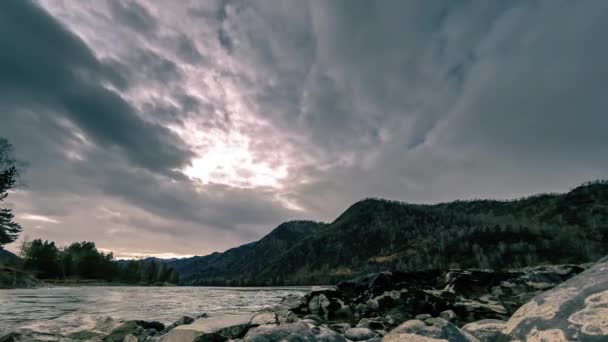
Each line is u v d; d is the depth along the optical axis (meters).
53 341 8.22
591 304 3.56
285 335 5.27
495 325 5.60
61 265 113.56
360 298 13.16
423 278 13.55
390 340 5.16
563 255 169.88
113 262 145.62
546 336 3.53
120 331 9.29
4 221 61.09
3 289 54.25
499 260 178.75
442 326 5.21
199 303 29.45
